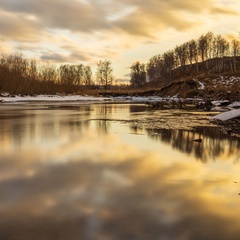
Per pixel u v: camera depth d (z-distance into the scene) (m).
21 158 12.43
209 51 151.38
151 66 171.38
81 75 146.50
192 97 91.75
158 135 19.16
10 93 91.19
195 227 6.14
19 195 7.99
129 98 106.94
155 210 6.99
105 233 5.87
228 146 15.23
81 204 7.36
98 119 30.41
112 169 10.74
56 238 5.67
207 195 8.03
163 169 10.77
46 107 52.78
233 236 5.78
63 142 16.36
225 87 96.94
